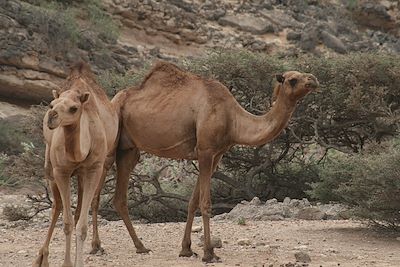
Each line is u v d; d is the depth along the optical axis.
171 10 91.44
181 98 25.28
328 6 109.69
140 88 26.27
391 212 30.77
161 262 23.66
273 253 25.45
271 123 24.58
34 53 75.62
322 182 40.38
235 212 39.31
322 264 23.27
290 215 38.22
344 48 98.75
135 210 47.81
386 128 51.41
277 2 103.62
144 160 52.31
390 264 23.52
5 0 76.38
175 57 88.06
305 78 23.95
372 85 52.31
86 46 80.75
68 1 87.31
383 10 111.19
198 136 24.78
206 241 23.89
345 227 32.72
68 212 21.00
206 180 24.56
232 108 25.09
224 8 98.50
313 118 51.78
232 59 52.03
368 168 31.05
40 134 51.12
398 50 105.31
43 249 22.17
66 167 20.80
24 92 75.31
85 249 26.84
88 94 19.92
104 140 21.59
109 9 89.12
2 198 54.19
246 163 52.56
